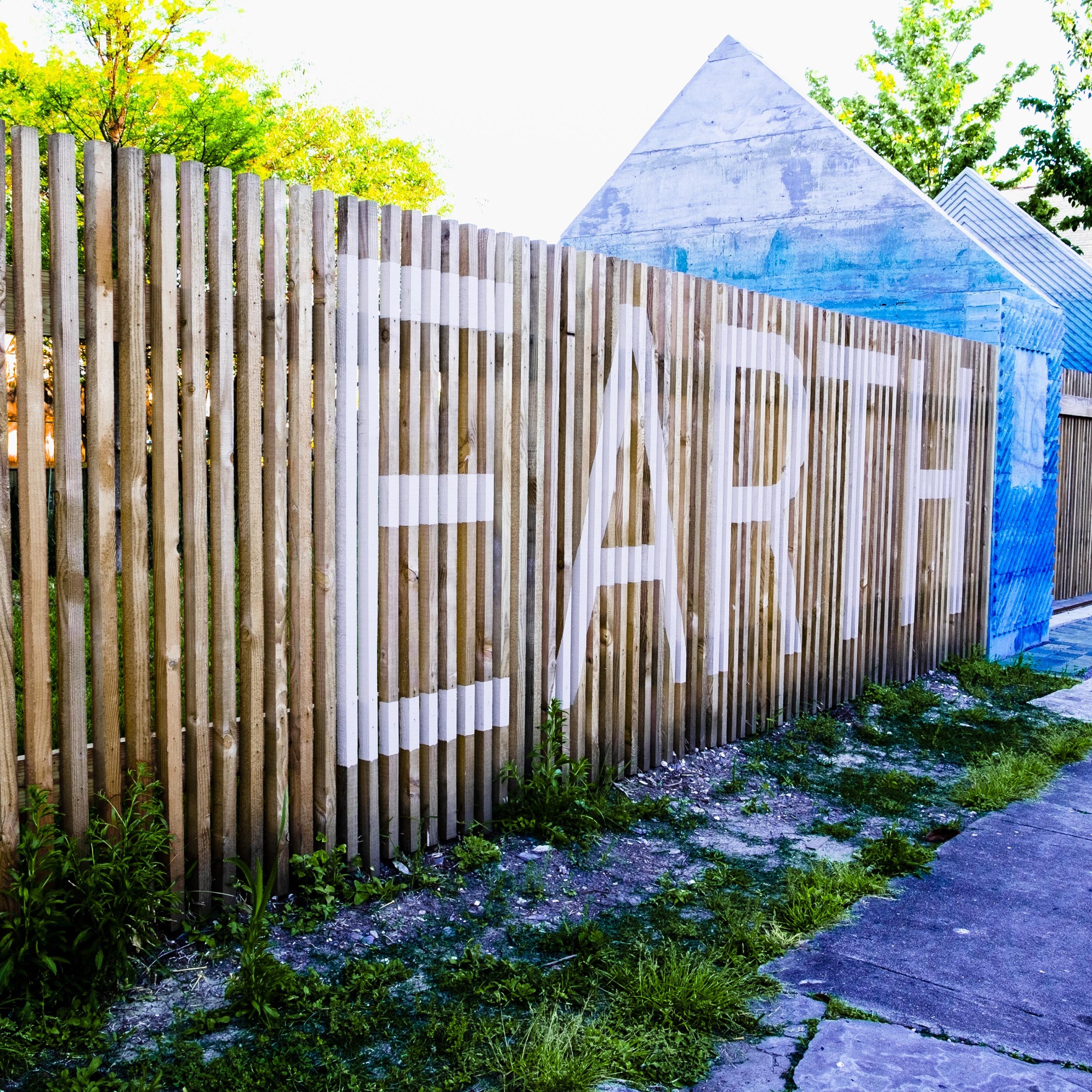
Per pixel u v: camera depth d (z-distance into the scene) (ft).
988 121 117.50
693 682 20.39
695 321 19.77
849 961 12.41
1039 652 35.06
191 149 44.60
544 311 16.15
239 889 12.44
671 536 19.40
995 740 22.99
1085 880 15.24
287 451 12.69
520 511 15.90
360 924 12.42
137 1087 8.89
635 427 18.30
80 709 10.87
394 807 14.16
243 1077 9.24
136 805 11.35
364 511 13.50
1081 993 11.80
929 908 14.10
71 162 10.52
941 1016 11.14
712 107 38.22
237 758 12.48
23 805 10.63
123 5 42.78
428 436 14.28
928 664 29.66
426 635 14.48
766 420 22.11
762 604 22.40
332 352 12.96
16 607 15.29
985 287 32.68
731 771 19.88
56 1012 10.01
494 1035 10.19
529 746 16.56
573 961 11.87
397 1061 9.73
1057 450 36.88
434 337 14.26
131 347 11.09
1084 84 81.05
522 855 14.82
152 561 13.62
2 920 10.20
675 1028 10.57
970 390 30.55
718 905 13.52
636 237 40.24
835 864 15.31
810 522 23.84
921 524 28.81
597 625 17.78
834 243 35.76
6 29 42.14
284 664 12.67
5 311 10.27
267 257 12.18
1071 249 49.21
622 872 14.70
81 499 10.80
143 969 10.90
